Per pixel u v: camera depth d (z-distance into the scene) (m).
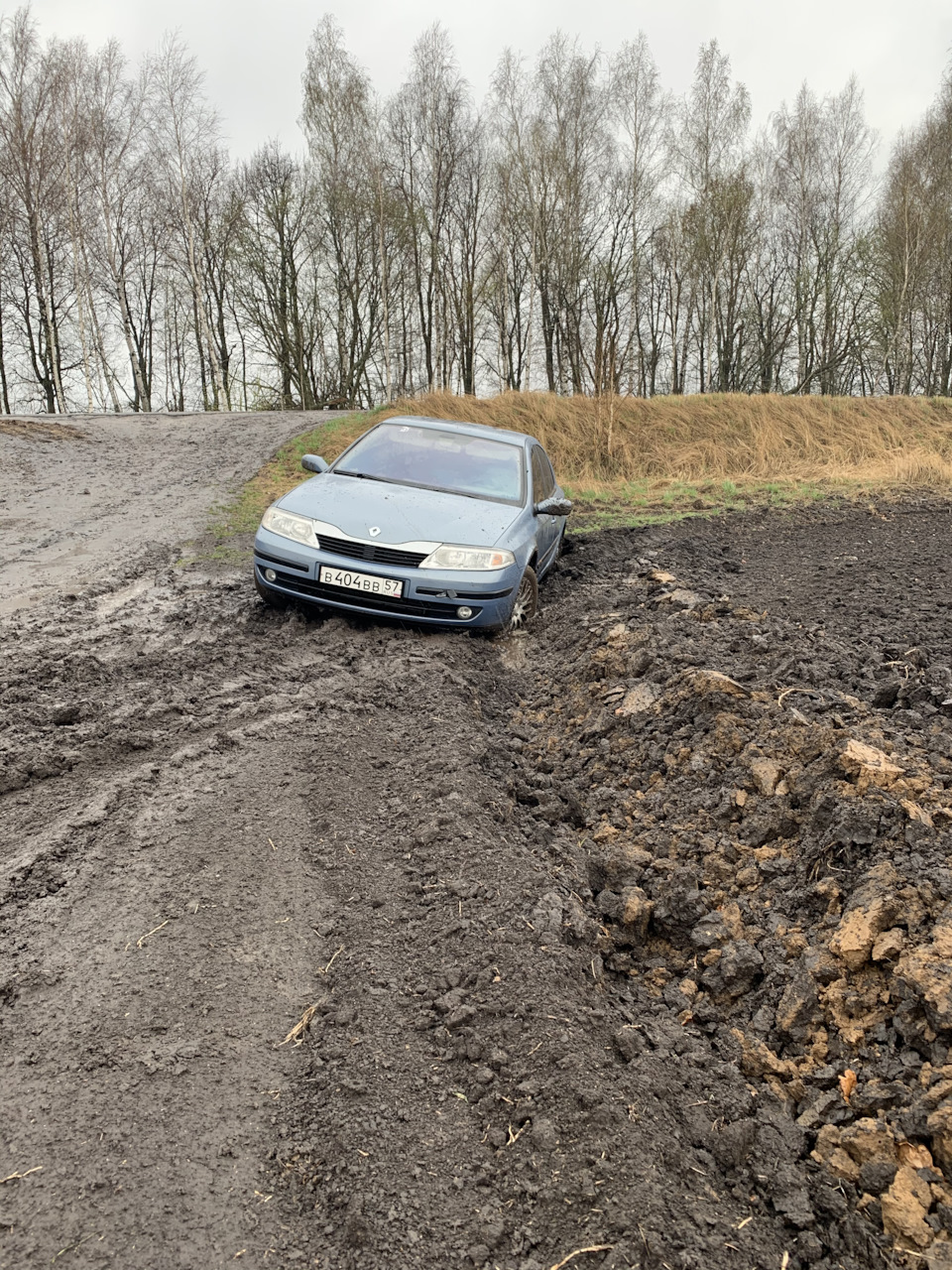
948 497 12.70
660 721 4.13
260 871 3.04
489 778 3.84
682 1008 2.59
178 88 35.16
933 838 2.83
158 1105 2.08
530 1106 2.12
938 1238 1.80
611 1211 1.83
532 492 6.85
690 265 41.41
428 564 5.62
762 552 9.12
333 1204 1.88
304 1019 2.41
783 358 48.50
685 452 16.58
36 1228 1.75
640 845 3.37
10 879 2.88
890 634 5.36
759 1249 1.81
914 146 39.09
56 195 35.81
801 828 3.21
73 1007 2.36
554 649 5.89
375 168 39.44
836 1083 2.24
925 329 43.81
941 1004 2.21
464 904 2.91
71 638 5.38
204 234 44.56
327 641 5.54
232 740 3.98
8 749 3.76
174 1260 1.72
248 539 8.73
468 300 46.47
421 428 7.45
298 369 46.47
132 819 3.29
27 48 33.81
